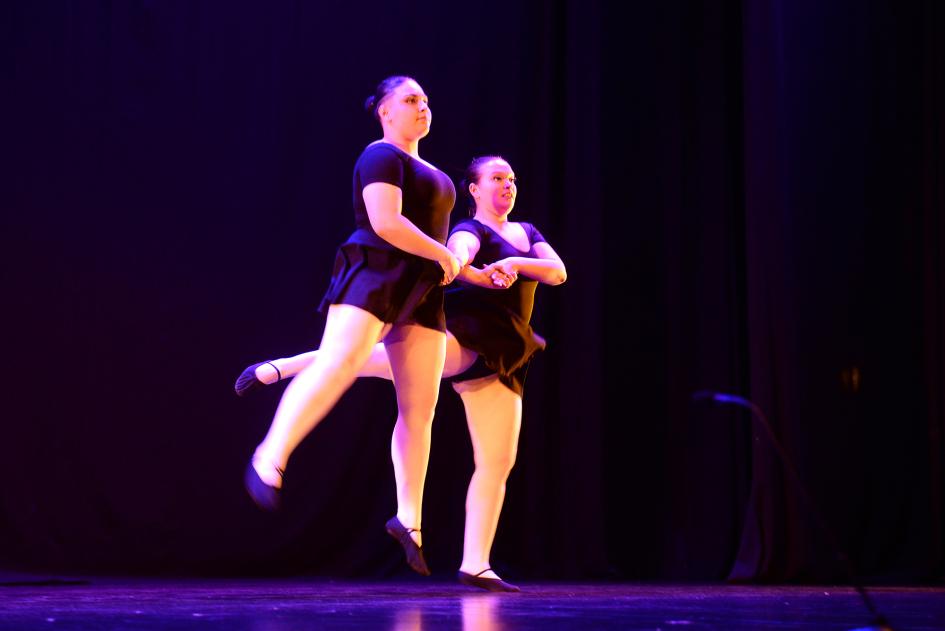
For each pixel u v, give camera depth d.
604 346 6.23
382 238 3.24
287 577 5.48
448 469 5.85
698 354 6.26
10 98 5.48
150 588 4.00
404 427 3.42
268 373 3.62
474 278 3.56
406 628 1.99
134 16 5.73
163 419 5.50
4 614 2.32
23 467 5.29
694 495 6.11
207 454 5.53
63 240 5.48
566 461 5.91
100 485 5.37
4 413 5.30
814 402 6.01
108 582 4.65
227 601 2.92
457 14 6.21
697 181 6.41
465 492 5.83
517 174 6.15
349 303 3.18
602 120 6.39
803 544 5.45
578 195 6.11
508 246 3.87
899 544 5.98
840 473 5.96
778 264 5.83
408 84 3.49
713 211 6.36
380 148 3.33
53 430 5.35
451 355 3.66
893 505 6.02
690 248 6.37
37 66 5.55
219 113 5.79
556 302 6.16
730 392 6.18
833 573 5.52
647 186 6.40
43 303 5.41
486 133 6.16
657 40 6.52
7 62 5.50
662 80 6.48
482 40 6.22
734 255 6.33
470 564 3.82
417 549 3.38
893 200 6.31
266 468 2.95
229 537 5.49
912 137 6.36
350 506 5.69
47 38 5.57
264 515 5.57
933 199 6.16
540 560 5.85
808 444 5.96
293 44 5.95
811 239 6.17
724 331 6.24
